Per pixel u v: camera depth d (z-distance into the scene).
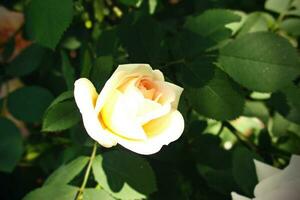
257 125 0.53
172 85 0.38
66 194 0.41
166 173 0.46
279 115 0.49
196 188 0.48
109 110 0.36
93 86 0.38
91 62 0.48
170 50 0.44
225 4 0.53
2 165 0.46
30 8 0.42
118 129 0.36
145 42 0.44
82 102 0.36
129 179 0.41
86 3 0.51
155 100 0.36
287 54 0.41
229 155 0.46
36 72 0.53
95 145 0.42
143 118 0.36
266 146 0.50
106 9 0.52
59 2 0.41
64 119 0.40
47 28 0.41
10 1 0.53
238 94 0.41
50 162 0.54
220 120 0.41
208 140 0.47
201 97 0.42
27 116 0.47
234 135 0.51
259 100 0.50
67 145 0.54
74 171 0.42
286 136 0.51
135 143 0.36
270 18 0.52
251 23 0.50
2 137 0.46
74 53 0.53
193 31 0.44
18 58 0.50
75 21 0.51
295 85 0.46
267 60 0.41
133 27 0.44
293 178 0.40
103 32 0.47
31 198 0.41
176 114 0.37
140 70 0.36
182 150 0.47
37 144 0.54
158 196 0.45
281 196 0.39
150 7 0.51
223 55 0.42
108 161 0.41
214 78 0.42
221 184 0.45
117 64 0.43
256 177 0.43
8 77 0.52
